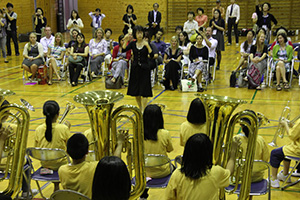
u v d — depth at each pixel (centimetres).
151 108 389
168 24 2294
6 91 263
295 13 2148
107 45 1139
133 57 745
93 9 2356
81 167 286
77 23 1468
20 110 273
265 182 377
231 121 275
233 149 290
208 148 256
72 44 1052
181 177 262
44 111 407
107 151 276
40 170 396
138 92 750
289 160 469
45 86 1019
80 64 1020
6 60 1364
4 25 1341
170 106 812
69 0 2333
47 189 458
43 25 1560
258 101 831
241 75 976
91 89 980
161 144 391
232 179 327
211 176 258
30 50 1052
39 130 419
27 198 383
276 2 2166
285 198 436
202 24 1438
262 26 1337
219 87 978
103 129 270
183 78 1044
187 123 412
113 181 217
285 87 920
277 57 945
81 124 700
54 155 370
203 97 288
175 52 969
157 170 375
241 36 2083
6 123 385
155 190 462
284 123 455
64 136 415
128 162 296
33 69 1038
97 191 220
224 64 1291
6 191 281
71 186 286
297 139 441
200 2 2234
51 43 1078
